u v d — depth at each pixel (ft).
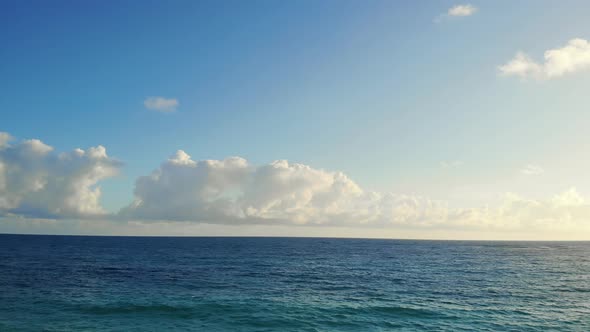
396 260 301.84
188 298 127.24
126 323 95.91
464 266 252.01
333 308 114.93
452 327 95.66
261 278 182.29
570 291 149.79
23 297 123.75
